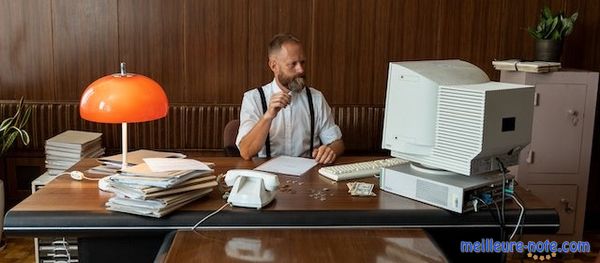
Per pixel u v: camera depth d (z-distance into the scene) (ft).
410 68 6.73
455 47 12.68
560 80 11.01
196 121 12.55
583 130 11.21
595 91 11.09
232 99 12.61
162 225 6.23
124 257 6.65
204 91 12.55
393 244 5.82
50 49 12.21
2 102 12.25
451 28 12.62
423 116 6.61
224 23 12.32
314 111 9.89
